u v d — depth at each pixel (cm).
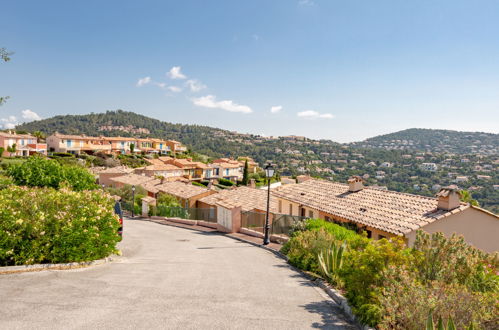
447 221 1689
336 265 932
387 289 602
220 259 1357
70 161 8131
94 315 577
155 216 3812
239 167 12312
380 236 1731
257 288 858
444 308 526
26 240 925
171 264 1183
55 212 1006
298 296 797
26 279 802
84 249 1015
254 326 570
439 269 701
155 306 648
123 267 1058
